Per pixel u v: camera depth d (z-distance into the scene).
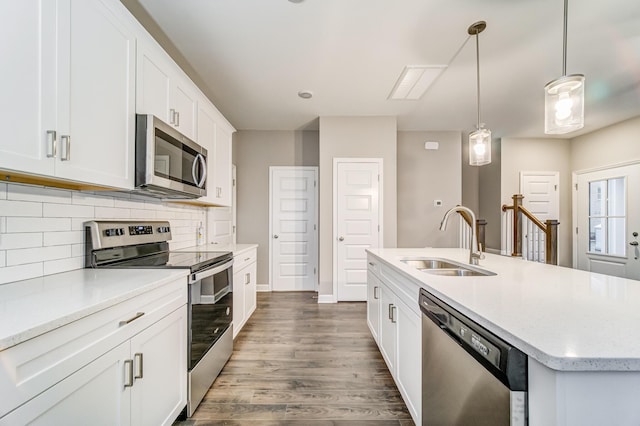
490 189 5.62
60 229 1.50
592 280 1.41
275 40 2.39
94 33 1.36
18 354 0.73
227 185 3.22
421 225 4.86
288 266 4.85
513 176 5.28
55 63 1.15
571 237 5.23
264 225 4.84
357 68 2.85
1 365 0.69
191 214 3.08
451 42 2.43
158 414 1.38
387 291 2.09
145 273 1.51
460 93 3.43
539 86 3.25
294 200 4.87
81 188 1.56
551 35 2.34
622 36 2.35
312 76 3.00
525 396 0.72
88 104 1.33
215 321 2.08
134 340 1.20
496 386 0.80
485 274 1.71
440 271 2.03
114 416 1.08
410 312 1.58
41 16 1.09
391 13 2.08
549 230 4.17
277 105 3.78
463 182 5.97
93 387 0.97
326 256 4.16
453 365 1.07
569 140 5.32
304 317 3.48
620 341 0.71
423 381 1.37
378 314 2.38
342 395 1.94
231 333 2.46
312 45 2.46
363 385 2.06
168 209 2.62
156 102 1.87
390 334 2.00
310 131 4.89
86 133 1.31
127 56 1.60
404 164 4.86
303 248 4.86
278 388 2.02
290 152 4.88
